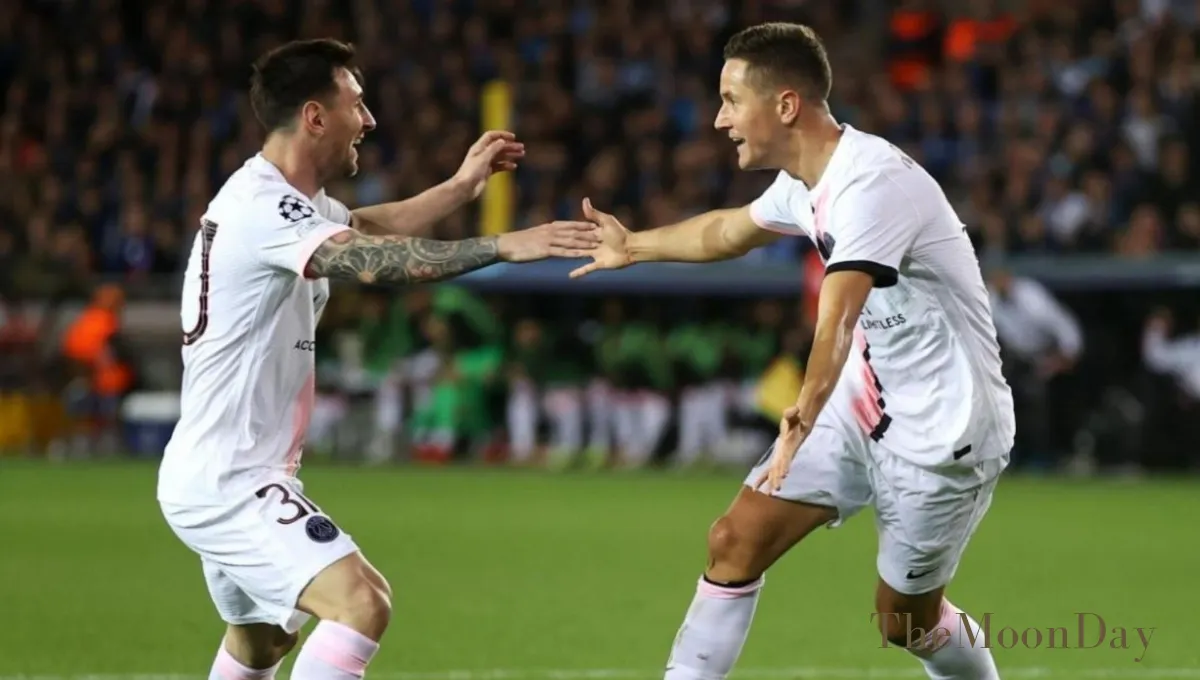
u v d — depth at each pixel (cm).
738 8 8406
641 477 6038
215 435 1689
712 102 7806
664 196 7075
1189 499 5316
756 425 6419
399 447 6562
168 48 8162
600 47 7975
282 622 1677
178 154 7662
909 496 1811
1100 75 7394
